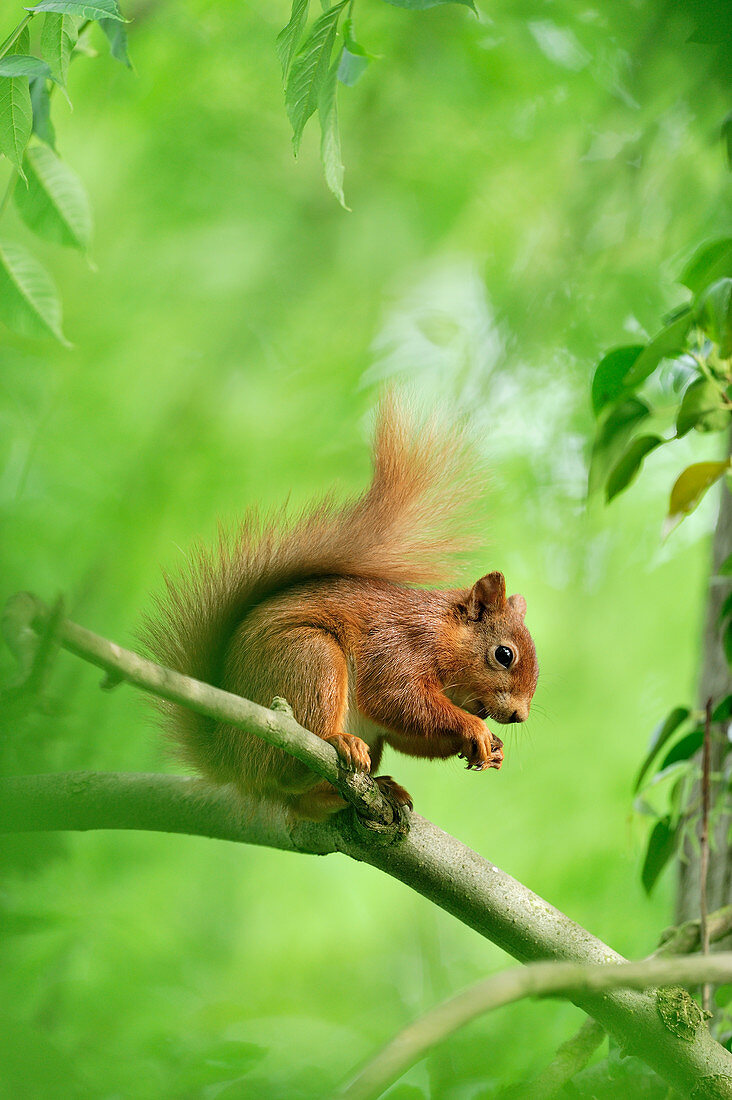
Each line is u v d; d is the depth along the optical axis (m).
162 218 13.52
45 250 13.20
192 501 13.02
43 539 11.27
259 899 12.63
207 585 6.72
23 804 5.79
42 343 12.38
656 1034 5.04
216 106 13.33
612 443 6.40
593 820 12.94
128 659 4.22
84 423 12.73
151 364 13.56
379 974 12.88
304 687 6.19
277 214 13.82
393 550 6.95
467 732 6.54
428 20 12.62
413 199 13.80
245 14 12.60
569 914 11.93
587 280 13.32
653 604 15.03
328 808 5.76
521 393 13.77
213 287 13.65
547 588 14.51
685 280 6.05
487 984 3.76
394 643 6.75
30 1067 5.62
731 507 8.83
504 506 13.53
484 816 13.49
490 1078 7.68
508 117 13.29
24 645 3.92
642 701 14.55
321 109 4.88
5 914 6.25
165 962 9.46
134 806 6.05
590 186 13.12
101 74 12.24
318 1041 9.84
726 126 7.08
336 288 14.18
